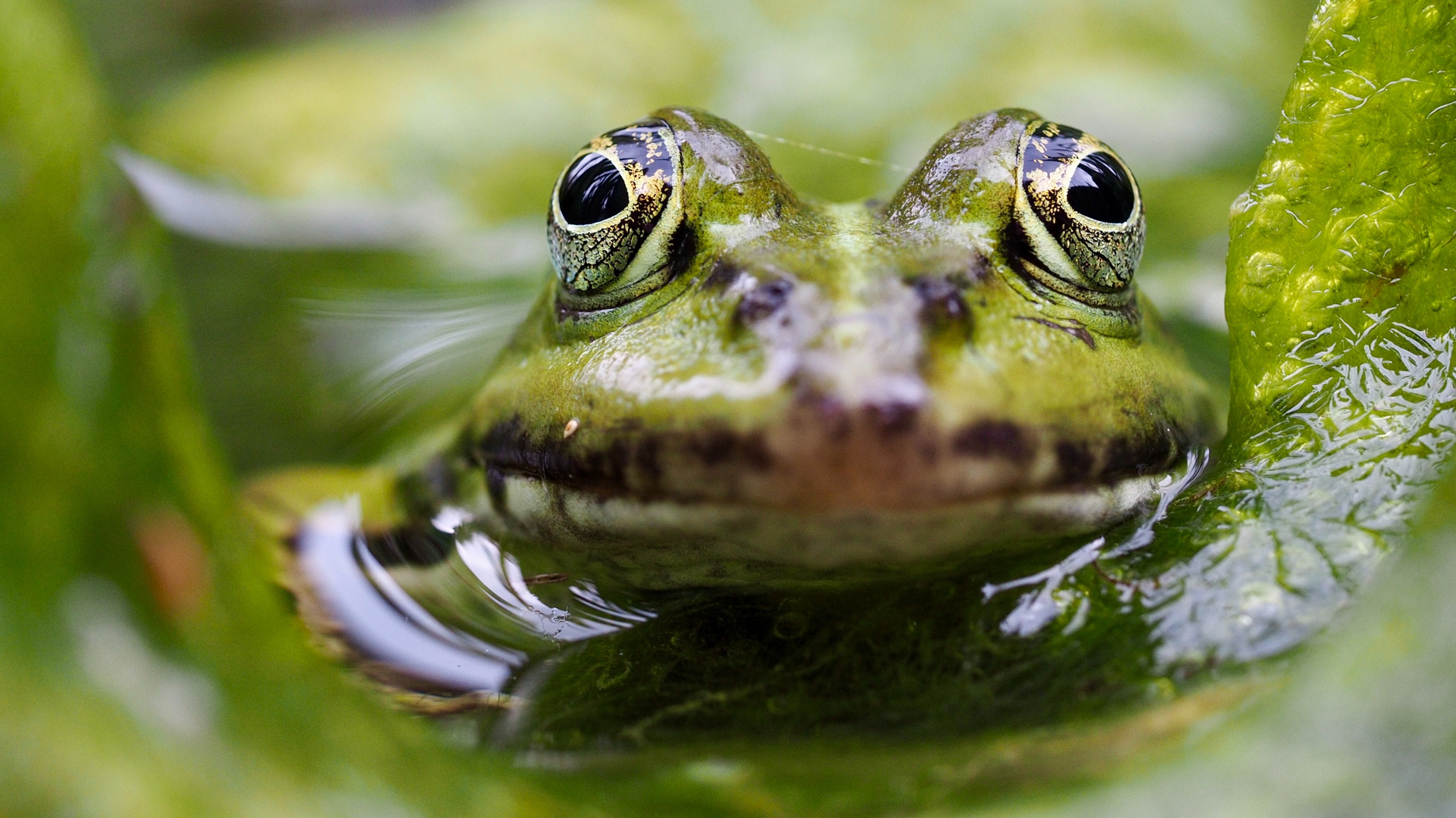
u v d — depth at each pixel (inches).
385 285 8.5
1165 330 6.7
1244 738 5.8
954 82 11.4
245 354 7.8
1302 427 6.3
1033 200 6.4
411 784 5.7
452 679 6.3
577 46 11.6
